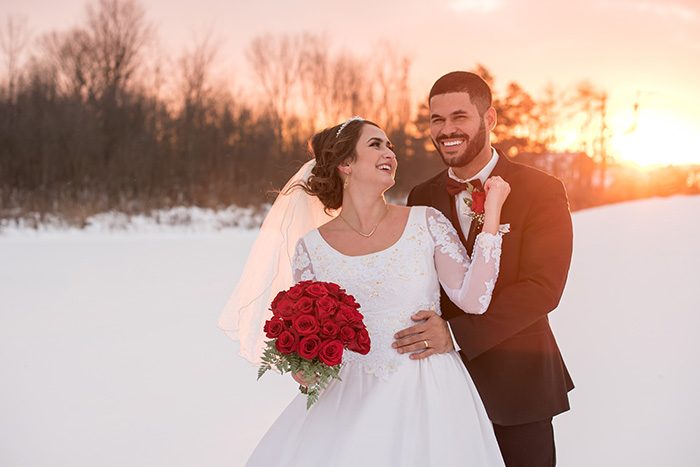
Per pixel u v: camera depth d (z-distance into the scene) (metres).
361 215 3.46
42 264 13.04
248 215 23.59
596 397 5.70
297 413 3.42
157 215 22.42
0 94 27.48
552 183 3.63
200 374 6.41
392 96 31.00
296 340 3.03
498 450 3.35
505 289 3.50
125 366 6.61
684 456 4.59
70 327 8.03
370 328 3.33
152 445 4.89
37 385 6.10
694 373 6.13
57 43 29.02
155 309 8.99
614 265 11.10
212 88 29.58
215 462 4.64
